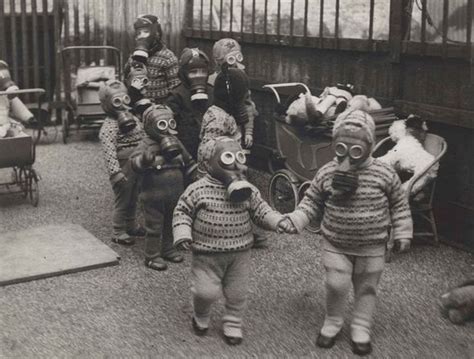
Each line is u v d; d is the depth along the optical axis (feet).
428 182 12.61
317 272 11.84
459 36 13.92
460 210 13.03
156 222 11.75
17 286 11.06
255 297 10.75
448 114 12.91
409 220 9.14
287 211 14.98
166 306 10.38
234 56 13.94
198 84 12.60
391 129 13.21
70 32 23.52
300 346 9.20
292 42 17.02
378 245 9.05
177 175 11.68
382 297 10.84
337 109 13.50
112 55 23.76
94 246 12.67
